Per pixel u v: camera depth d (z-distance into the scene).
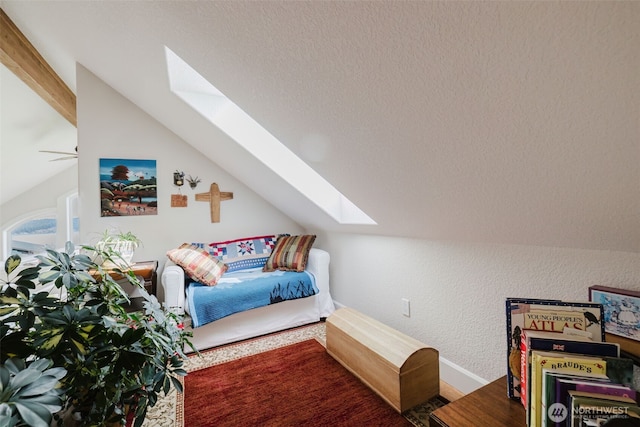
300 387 1.81
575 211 1.04
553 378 0.81
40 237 4.70
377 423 1.50
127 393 0.87
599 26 0.55
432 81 0.85
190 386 1.84
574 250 1.28
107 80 2.63
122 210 2.80
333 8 0.79
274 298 2.56
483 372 1.67
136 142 2.85
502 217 1.30
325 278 2.89
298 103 1.31
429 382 1.64
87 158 2.68
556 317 0.98
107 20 1.56
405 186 1.47
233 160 2.69
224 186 3.25
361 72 0.95
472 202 1.31
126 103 2.80
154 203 2.92
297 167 2.44
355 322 2.05
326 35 0.89
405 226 1.91
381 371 1.67
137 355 0.85
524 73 0.70
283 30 0.95
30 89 2.70
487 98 0.81
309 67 1.06
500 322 1.58
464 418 0.94
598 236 1.11
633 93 0.62
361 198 1.86
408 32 0.75
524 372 0.96
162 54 1.57
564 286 1.31
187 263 2.55
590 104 0.69
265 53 1.11
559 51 0.62
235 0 0.94
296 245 3.04
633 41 0.54
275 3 0.87
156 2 1.19
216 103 2.12
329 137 1.43
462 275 1.76
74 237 4.86
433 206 1.51
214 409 1.63
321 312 2.87
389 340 1.77
